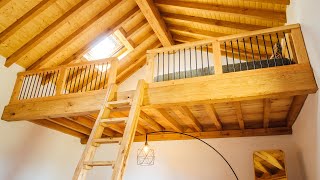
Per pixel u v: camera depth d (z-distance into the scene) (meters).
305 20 2.95
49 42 4.93
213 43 3.47
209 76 3.28
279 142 4.75
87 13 4.86
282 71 2.95
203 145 5.27
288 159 4.56
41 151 5.17
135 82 6.79
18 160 4.64
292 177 4.41
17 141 4.68
